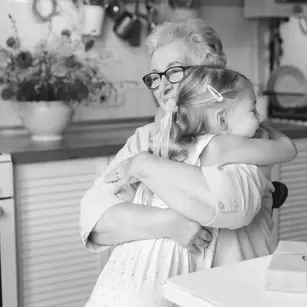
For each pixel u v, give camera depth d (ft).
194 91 4.04
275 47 11.00
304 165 9.61
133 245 4.29
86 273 7.87
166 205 4.27
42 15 9.01
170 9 9.99
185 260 4.12
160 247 4.15
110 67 9.68
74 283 7.81
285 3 10.11
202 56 4.79
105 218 4.43
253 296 2.90
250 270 3.26
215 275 3.19
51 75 8.36
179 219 4.04
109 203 4.54
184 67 4.74
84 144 7.80
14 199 7.24
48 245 7.57
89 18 9.20
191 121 4.04
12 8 8.80
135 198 4.61
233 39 10.86
